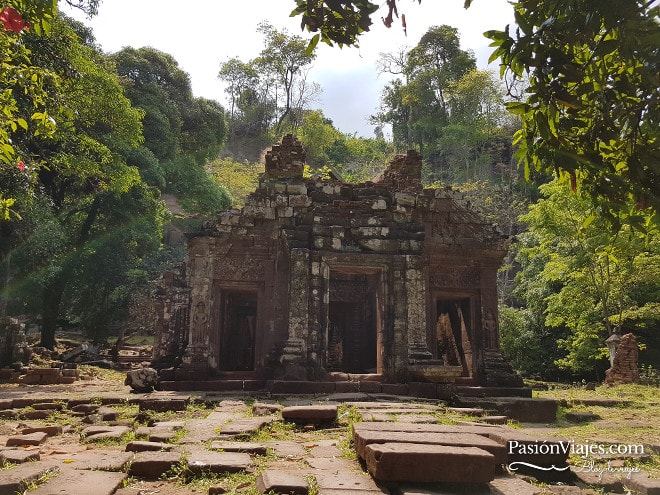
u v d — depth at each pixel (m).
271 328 17.31
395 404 10.69
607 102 3.55
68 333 39.59
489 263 18.69
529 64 3.46
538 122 3.66
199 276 17.48
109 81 23.56
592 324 25.73
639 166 3.62
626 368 21.61
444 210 18.70
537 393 18.59
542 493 5.24
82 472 5.36
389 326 16.47
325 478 5.27
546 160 3.87
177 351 22.69
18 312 32.84
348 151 72.62
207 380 16.06
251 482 5.34
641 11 3.08
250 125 74.25
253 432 7.75
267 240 18.00
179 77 44.25
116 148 27.64
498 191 49.50
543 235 26.12
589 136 3.79
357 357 23.50
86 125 24.75
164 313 24.89
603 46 3.21
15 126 6.93
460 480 5.00
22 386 18.83
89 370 25.23
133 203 31.30
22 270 26.56
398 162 20.45
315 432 8.27
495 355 17.83
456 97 62.31
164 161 39.41
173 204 53.62
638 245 21.47
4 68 7.30
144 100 37.34
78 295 34.22
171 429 8.05
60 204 30.12
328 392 14.54
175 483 5.41
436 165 64.44
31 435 7.69
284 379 15.09
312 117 64.56
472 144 59.78
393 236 17.38
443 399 13.87
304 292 16.22
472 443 5.63
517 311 32.97
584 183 3.97
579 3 3.24
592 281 24.55
